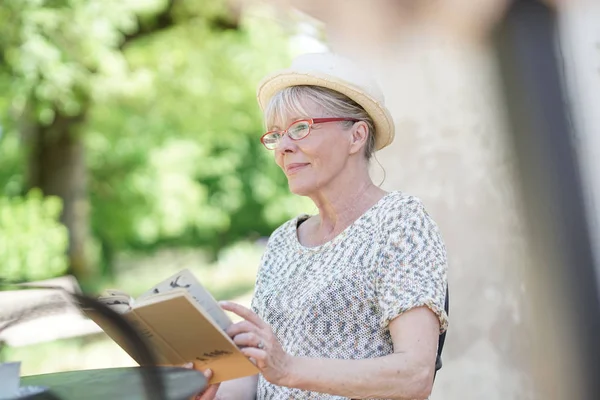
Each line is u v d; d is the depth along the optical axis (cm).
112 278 2067
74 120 1584
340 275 297
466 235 333
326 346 294
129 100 1608
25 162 1622
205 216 2175
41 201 1357
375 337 292
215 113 1745
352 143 321
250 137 2267
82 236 1645
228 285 1797
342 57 264
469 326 364
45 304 262
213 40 1609
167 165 1944
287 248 337
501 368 334
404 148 373
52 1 1287
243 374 264
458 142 321
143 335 254
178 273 258
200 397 299
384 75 314
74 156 1634
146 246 2403
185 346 257
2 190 1614
